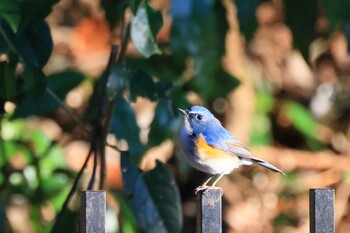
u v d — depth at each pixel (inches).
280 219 558.6
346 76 616.1
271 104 582.9
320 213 228.1
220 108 550.3
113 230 390.3
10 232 467.2
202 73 363.3
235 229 550.0
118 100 325.4
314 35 295.1
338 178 576.1
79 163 505.4
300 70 602.5
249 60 580.4
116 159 507.8
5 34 293.6
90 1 595.8
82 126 320.8
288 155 575.5
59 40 586.2
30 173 420.2
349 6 293.1
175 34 320.2
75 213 316.8
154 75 389.1
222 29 332.5
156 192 309.7
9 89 294.8
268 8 590.6
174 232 308.7
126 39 305.1
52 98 323.3
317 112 604.4
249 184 567.8
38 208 428.5
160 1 561.9
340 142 594.9
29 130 429.1
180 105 384.8
